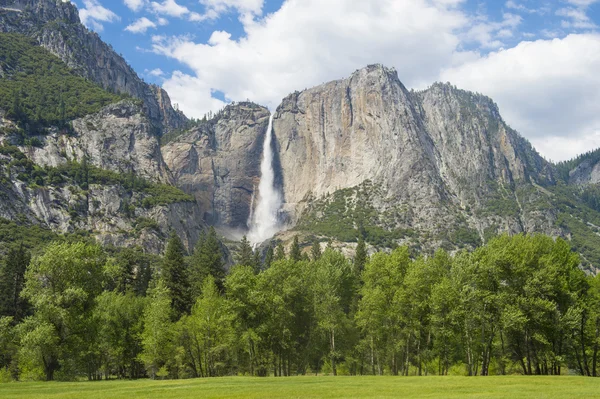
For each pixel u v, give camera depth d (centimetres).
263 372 7069
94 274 6394
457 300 5741
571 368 6825
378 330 6519
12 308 8662
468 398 3438
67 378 6569
